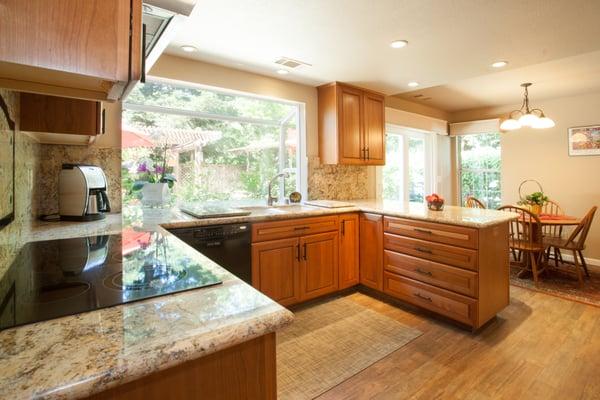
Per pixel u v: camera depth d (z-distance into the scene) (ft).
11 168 4.30
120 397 1.84
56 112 5.19
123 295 2.63
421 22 6.86
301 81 10.96
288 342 7.37
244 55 8.70
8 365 1.64
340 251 9.90
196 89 9.62
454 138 18.16
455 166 18.20
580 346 7.11
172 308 2.40
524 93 13.97
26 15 1.79
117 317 2.24
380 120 12.41
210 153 10.03
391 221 9.31
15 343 1.87
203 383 2.11
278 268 8.57
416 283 8.66
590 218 10.83
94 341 1.90
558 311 8.95
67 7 1.89
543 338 7.47
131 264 3.56
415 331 7.84
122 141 8.48
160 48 3.84
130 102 8.57
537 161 15.26
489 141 17.24
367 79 10.72
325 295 9.96
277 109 11.37
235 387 2.23
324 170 12.06
